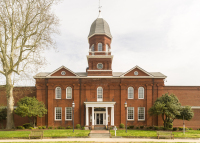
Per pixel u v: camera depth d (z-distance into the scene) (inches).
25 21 1198.9
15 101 1568.7
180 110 1341.0
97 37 1612.9
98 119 1507.1
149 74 1544.0
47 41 1230.3
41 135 984.3
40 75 1556.3
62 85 1536.7
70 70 1544.0
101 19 1685.5
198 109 1546.5
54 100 1521.9
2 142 855.1
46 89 1533.0
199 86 1590.8
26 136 994.1
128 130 1302.9
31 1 1207.6
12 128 1309.1
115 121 1508.4
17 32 1205.7
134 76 1542.8
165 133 1007.0
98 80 1549.0
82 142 868.6
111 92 1535.4
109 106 1444.4
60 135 1033.5
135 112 1521.9
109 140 933.8
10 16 1207.6
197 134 1105.4
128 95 1541.6
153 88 1544.0
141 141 899.4
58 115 1517.0
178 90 1588.3
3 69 1270.9
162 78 1552.7
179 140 946.1
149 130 1321.4
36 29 1230.9
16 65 1255.5
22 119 1523.1
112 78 1550.2
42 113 1437.0
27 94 1581.0
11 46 1248.8
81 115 1508.4
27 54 1250.6
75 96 1525.6
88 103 1439.5
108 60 1578.5
